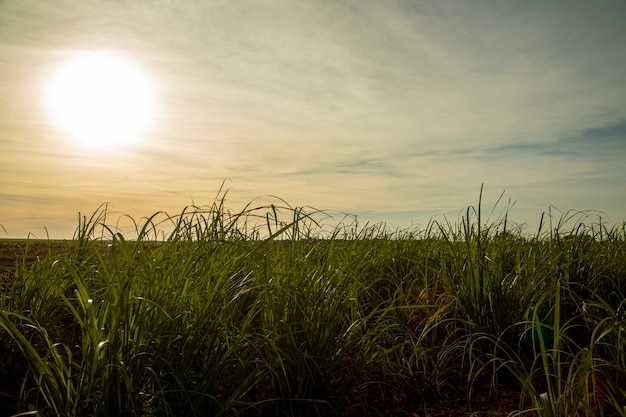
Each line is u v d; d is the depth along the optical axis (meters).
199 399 2.50
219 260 3.22
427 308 4.28
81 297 2.56
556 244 4.93
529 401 3.03
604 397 2.72
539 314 3.91
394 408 3.10
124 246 2.64
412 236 6.19
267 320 3.20
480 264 3.97
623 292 4.50
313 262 3.91
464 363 3.71
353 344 3.36
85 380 2.37
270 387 2.94
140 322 2.54
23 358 3.18
